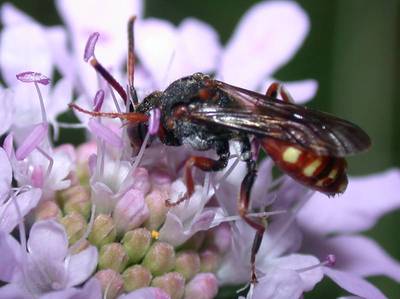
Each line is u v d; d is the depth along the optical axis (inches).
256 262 2.6
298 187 2.8
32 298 2.3
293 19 3.2
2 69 2.9
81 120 2.8
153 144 2.6
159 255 2.5
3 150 2.4
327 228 3.0
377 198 3.0
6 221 2.4
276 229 2.7
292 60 3.8
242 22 3.2
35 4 3.7
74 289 2.3
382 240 3.5
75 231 2.5
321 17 3.9
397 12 3.7
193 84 2.5
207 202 2.6
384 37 3.7
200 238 2.6
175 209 2.5
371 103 3.7
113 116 2.4
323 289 3.5
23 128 2.7
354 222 3.0
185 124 2.5
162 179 2.6
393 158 3.7
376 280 3.4
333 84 3.8
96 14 3.1
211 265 2.6
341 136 2.4
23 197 2.4
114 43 3.1
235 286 2.7
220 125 2.5
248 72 3.1
